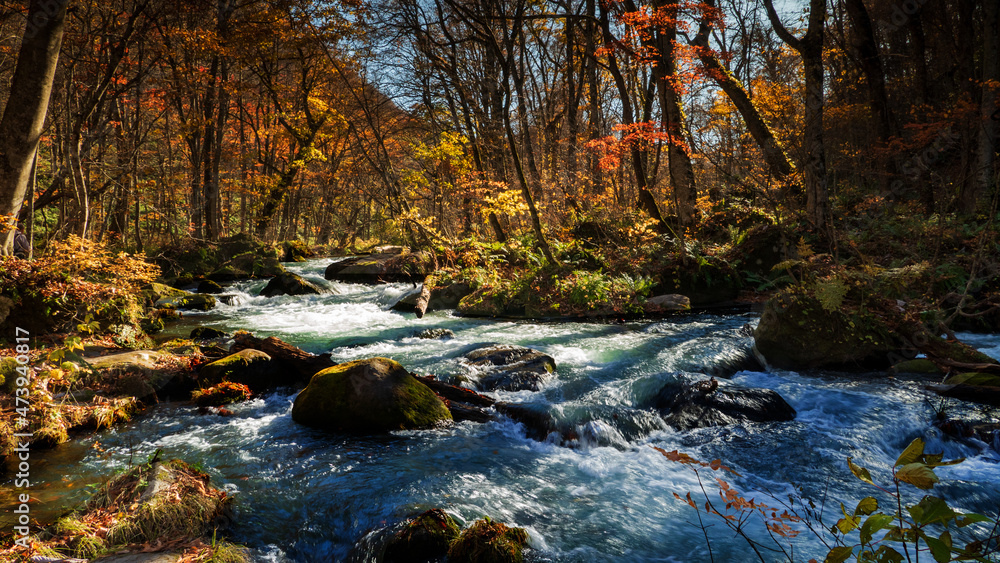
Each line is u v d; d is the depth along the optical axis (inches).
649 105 624.7
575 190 689.6
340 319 438.0
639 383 239.6
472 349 307.7
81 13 581.0
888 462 179.0
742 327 358.0
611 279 465.4
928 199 568.1
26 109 313.3
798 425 206.1
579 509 152.6
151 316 382.6
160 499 140.8
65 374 227.0
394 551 129.7
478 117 757.3
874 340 279.1
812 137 481.7
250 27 721.6
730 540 136.5
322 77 966.4
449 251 569.3
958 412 211.8
